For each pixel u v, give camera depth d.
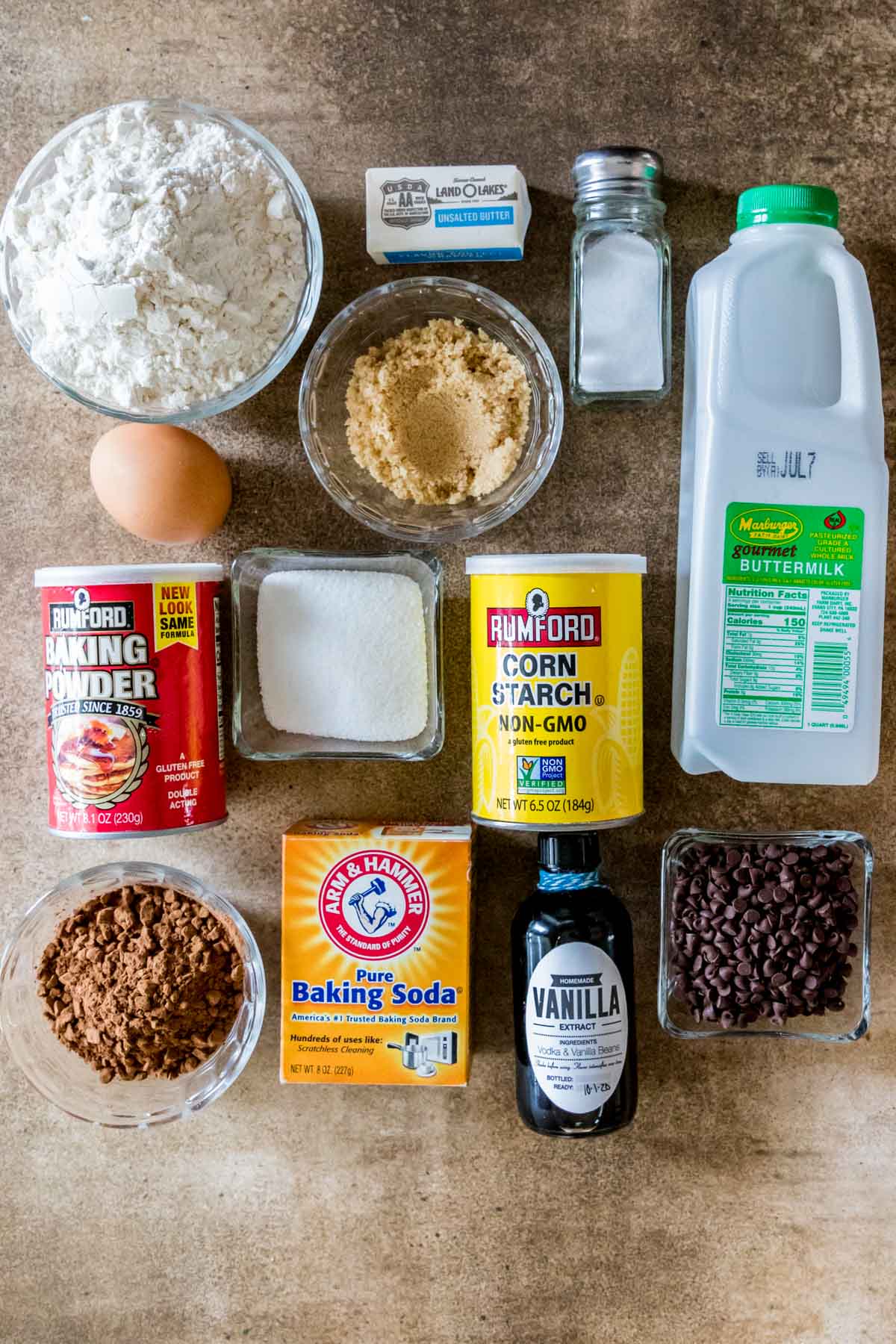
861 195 1.03
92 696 0.93
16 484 1.09
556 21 1.04
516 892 1.08
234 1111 1.10
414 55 1.04
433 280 1.00
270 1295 1.10
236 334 0.95
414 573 1.04
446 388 1.01
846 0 1.03
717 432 0.93
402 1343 1.09
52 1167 1.12
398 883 0.98
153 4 1.05
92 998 1.00
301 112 1.05
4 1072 1.12
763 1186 1.08
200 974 1.00
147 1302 1.11
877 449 0.93
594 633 0.91
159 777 0.94
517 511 1.04
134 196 0.89
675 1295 1.08
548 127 1.04
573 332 1.01
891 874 1.07
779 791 1.07
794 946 0.99
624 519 1.06
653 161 0.95
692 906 1.01
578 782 0.92
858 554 0.94
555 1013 0.95
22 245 0.95
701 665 0.95
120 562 1.09
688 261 1.04
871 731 0.95
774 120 1.03
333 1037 0.99
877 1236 1.07
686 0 1.03
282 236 0.98
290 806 1.09
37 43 1.06
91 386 0.97
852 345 0.92
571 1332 1.09
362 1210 1.10
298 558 1.04
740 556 0.94
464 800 1.08
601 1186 1.09
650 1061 1.08
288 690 1.03
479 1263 1.09
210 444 1.07
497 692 0.93
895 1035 1.07
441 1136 1.09
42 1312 1.12
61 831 0.96
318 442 1.04
